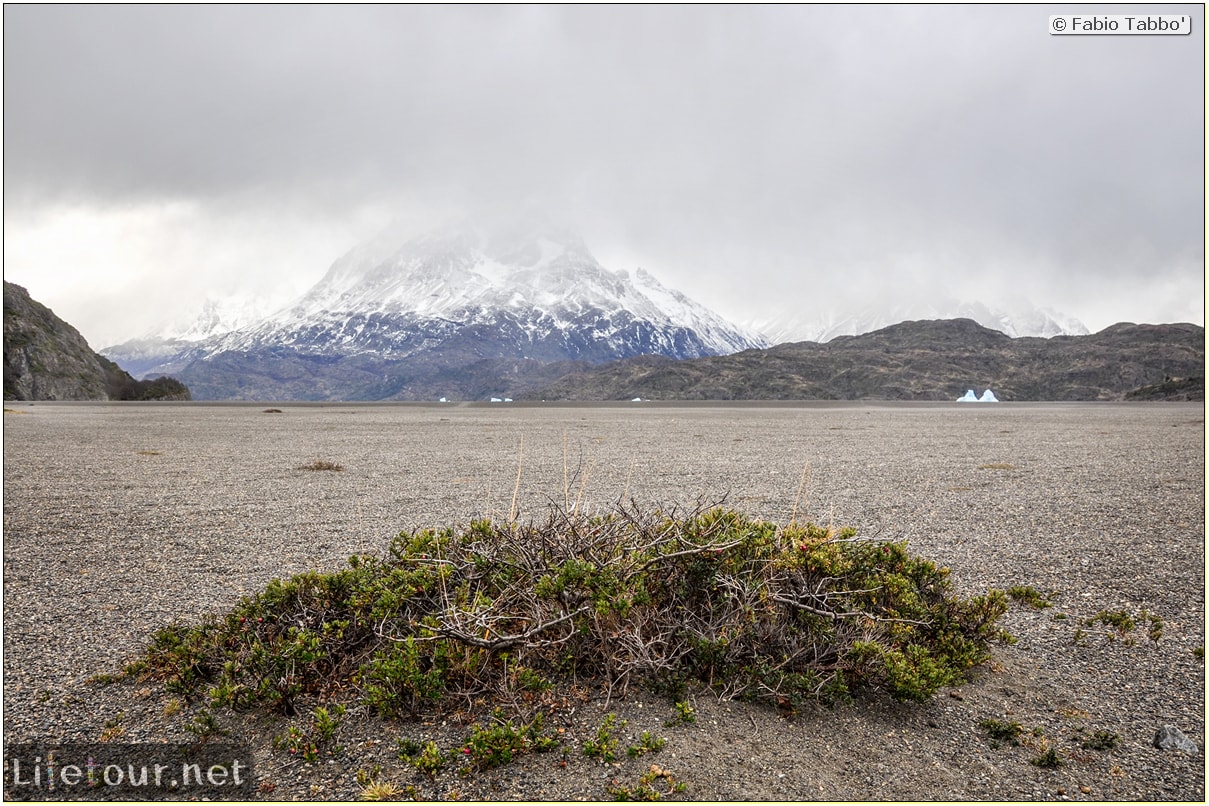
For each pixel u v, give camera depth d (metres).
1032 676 4.23
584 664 3.99
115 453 17.23
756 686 3.85
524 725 3.43
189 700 3.78
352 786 3.12
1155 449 17.72
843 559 4.38
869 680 3.98
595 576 3.90
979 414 42.53
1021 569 6.41
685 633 4.00
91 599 5.57
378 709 3.62
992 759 3.35
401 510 9.36
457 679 3.75
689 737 3.45
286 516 8.96
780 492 10.86
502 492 10.88
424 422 33.47
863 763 3.29
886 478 12.40
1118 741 3.50
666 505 9.66
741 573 4.21
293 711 3.65
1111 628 5.00
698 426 29.52
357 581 4.35
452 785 3.11
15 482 12.04
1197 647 4.64
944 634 4.27
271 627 4.14
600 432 25.52
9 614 5.21
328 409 54.94
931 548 7.20
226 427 28.81
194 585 5.95
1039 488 11.13
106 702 3.84
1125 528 8.11
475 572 4.31
